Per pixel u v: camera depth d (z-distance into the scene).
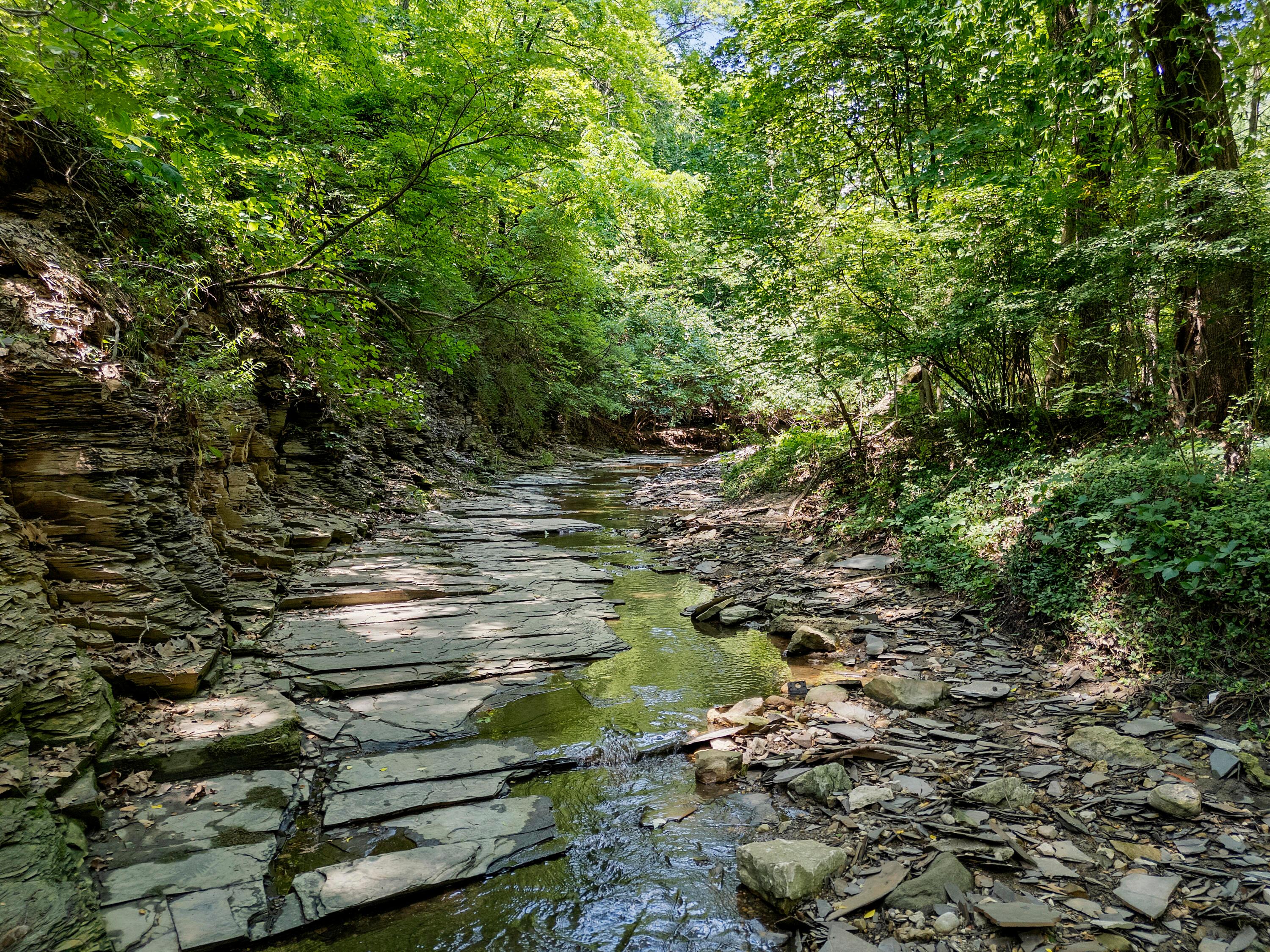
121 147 5.87
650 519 14.04
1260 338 6.13
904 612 6.98
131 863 3.22
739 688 5.62
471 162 10.43
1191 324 6.58
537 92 9.38
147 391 5.76
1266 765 3.84
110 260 6.18
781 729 4.81
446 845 3.52
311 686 5.26
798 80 10.98
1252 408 6.15
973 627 6.43
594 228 21.98
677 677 5.84
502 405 23.25
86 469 4.81
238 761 4.14
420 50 9.34
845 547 9.34
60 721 3.71
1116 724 4.50
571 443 30.36
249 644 5.75
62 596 4.58
